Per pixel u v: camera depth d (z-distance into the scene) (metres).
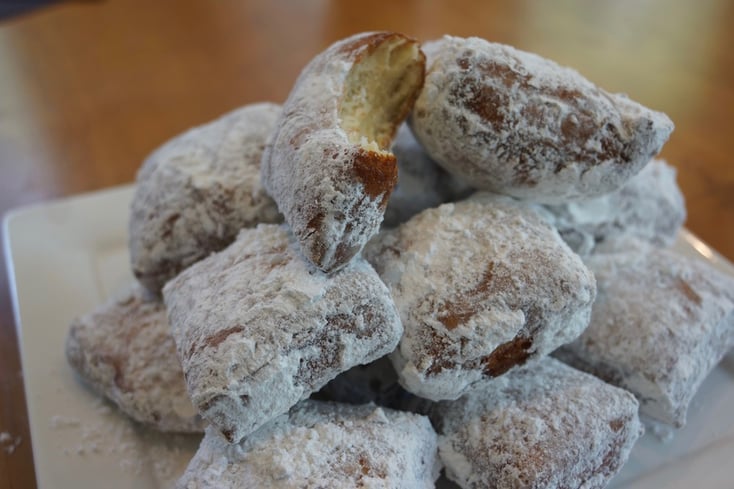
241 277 0.24
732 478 0.25
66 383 0.28
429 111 0.26
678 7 0.57
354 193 0.22
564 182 0.26
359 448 0.23
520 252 0.25
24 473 0.27
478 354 0.23
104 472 0.25
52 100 0.48
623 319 0.27
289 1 0.60
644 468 0.26
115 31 0.57
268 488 0.22
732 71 0.48
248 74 0.50
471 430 0.24
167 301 0.25
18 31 0.57
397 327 0.23
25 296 0.32
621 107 0.26
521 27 0.53
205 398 0.21
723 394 0.28
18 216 0.35
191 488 0.22
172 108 0.47
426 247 0.25
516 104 0.25
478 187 0.28
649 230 0.31
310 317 0.22
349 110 0.26
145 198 0.29
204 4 0.61
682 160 0.40
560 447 0.23
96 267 0.34
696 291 0.28
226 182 0.28
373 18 0.56
